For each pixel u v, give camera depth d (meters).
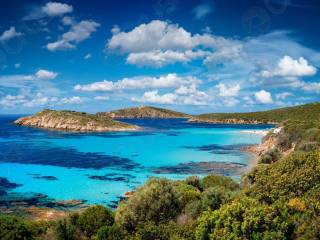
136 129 173.75
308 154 24.92
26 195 46.78
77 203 42.84
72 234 23.17
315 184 21.45
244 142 117.12
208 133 155.88
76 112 193.25
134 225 23.23
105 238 21.52
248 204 18.92
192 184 39.53
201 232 18.22
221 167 68.62
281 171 23.91
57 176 59.84
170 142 116.12
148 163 73.75
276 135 88.69
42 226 25.39
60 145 105.50
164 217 23.75
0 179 57.41
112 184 53.56
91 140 120.12
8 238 20.70
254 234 16.67
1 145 104.94
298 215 17.67
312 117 194.88
